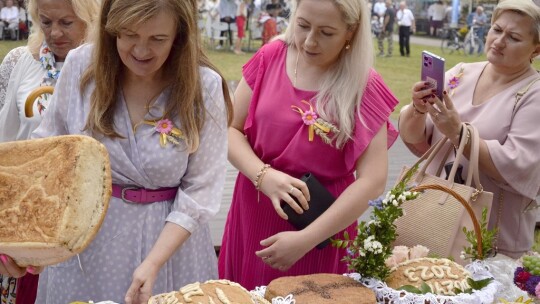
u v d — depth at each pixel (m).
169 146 2.31
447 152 3.08
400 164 6.97
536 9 2.99
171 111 2.32
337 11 2.60
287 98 2.81
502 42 3.04
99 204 1.76
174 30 2.18
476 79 3.22
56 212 1.70
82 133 2.31
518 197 3.08
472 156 2.85
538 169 3.00
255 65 2.95
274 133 2.81
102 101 2.29
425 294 2.23
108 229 2.36
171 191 2.40
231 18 17.23
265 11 17.17
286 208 2.70
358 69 2.72
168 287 2.44
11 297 2.92
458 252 2.74
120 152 2.30
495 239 2.95
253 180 2.77
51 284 2.46
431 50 20.84
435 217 2.78
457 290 2.29
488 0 20.33
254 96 2.88
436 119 2.96
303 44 2.68
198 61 2.34
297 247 2.62
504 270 2.62
